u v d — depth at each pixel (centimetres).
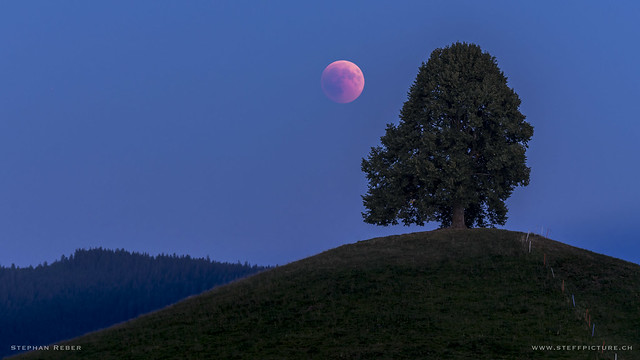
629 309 14600
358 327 13512
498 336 12731
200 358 12238
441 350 11944
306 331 13500
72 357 13312
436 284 16288
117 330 15212
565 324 13550
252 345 12850
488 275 16962
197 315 15400
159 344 13438
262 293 16600
